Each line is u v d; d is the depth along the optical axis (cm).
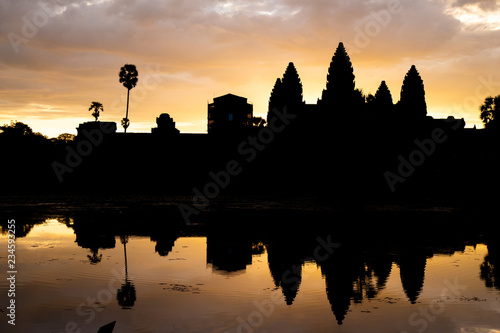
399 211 3119
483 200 4184
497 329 801
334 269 1299
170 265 1314
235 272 1240
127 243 1702
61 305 912
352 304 949
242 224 2311
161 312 874
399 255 1534
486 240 1891
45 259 1377
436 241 1850
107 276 1166
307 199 4116
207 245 1686
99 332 758
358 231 2108
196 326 797
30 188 5097
